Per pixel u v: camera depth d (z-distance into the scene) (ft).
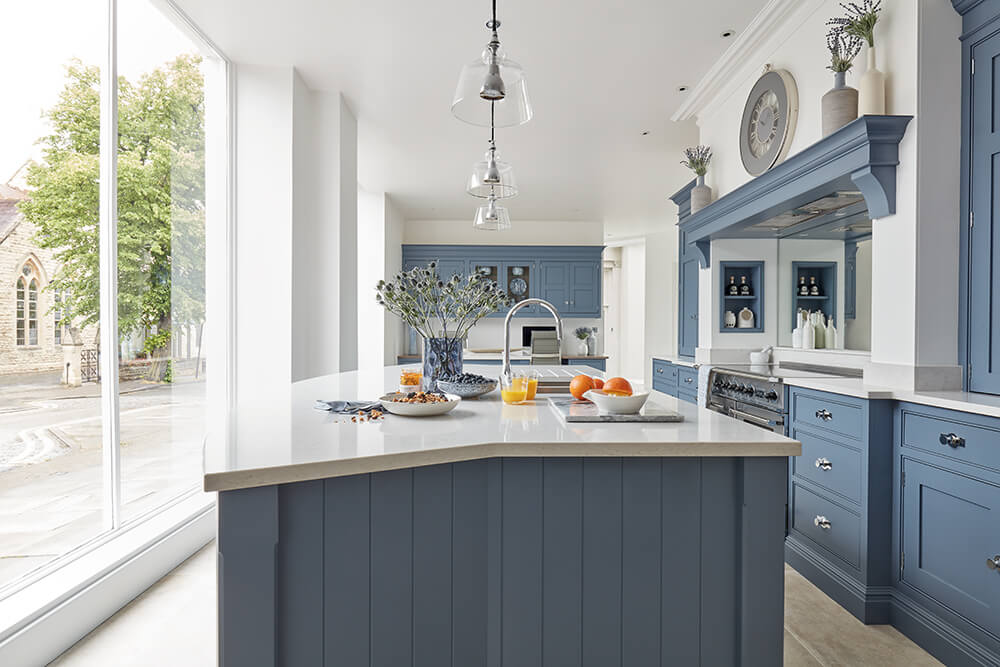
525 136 16.49
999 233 7.01
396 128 15.88
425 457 4.58
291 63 12.11
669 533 5.16
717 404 13.08
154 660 6.81
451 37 10.99
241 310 12.22
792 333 14.08
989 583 6.17
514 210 26.16
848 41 8.60
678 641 5.17
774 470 5.08
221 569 4.24
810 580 9.15
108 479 8.75
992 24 7.07
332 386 9.18
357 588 4.71
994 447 6.11
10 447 6.88
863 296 11.34
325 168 13.48
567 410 6.33
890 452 7.75
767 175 10.43
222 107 12.03
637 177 20.74
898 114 7.84
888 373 8.00
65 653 6.96
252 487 4.14
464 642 4.99
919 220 7.54
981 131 7.26
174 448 10.67
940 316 7.59
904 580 7.50
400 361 25.48
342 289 13.76
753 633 5.06
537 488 5.09
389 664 4.79
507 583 5.06
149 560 8.83
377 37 11.02
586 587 5.12
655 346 31.81
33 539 7.27
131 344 9.32
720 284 15.06
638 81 12.90
